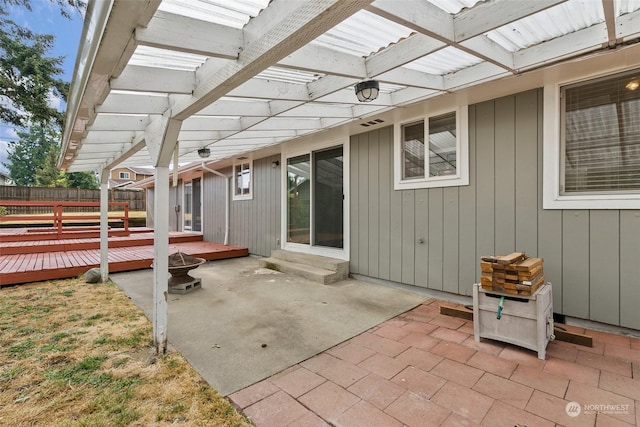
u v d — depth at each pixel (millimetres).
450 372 2375
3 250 6898
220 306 4020
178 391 2166
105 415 1922
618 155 2986
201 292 4672
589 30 2434
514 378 2277
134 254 7094
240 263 7184
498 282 2736
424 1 1835
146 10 1277
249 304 4094
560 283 3305
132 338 3023
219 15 1692
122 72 1924
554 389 2137
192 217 11281
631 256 2912
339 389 2180
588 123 3123
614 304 3006
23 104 16734
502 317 2762
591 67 2867
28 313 3738
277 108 3525
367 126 4867
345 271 5453
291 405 2010
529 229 3494
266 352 2750
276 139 5625
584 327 3178
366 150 5164
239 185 8734
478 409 1943
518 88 3406
